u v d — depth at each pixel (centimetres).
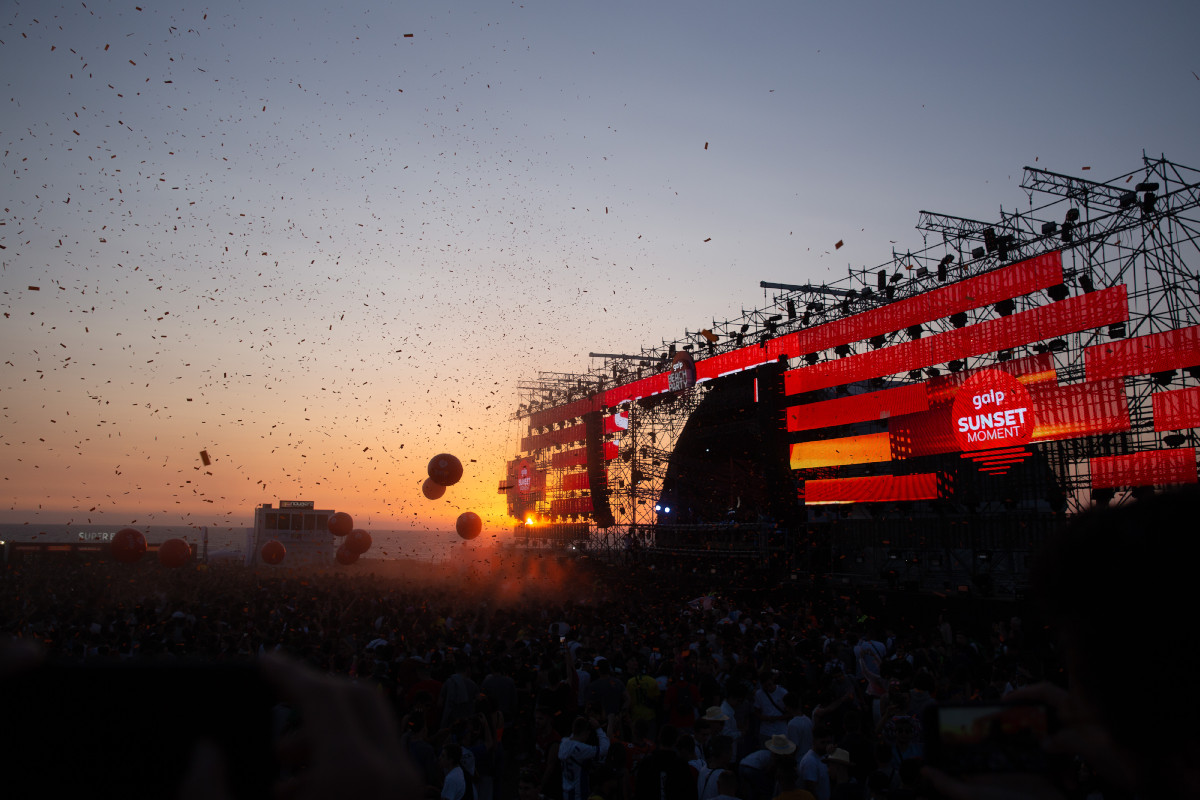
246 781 72
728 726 1055
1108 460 2519
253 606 2416
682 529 4697
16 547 5056
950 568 3005
